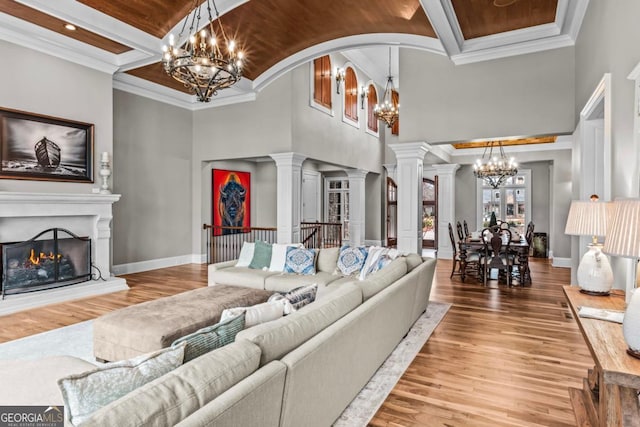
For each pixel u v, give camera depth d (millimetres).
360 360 2480
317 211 11180
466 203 10359
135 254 7051
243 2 4520
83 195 5266
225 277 4758
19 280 4699
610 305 2260
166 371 1338
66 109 5293
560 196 8250
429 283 4496
